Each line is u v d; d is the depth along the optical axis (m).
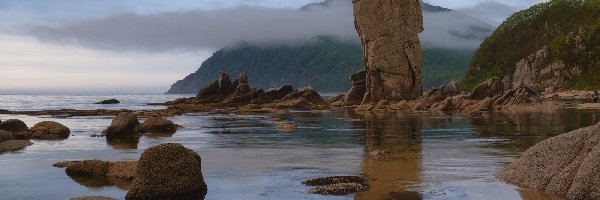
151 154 10.88
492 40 165.75
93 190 11.23
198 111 53.50
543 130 24.08
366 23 60.94
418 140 20.52
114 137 23.34
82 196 10.09
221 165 14.33
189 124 32.09
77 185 11.74
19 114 46.75
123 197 10.63
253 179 12.25
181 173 10.87
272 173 13.03
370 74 60.97
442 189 10.84
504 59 156.25
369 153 16.64
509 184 11.30
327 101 71.44
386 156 15.68
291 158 15.65
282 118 38.22
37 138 22.94
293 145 19.22
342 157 15.78
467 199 9.98
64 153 17.55
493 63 158.50
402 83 60.41
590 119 31.02
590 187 9.66
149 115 43.53
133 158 16.27
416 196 10.23
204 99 73.12
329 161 14.97
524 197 10.08
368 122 32.09
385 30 60.41
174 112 47.41
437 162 14.46
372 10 60.75
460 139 20.67
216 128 28.31
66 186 11.64
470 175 12.38
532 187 10.84
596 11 149.62
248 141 20.88
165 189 10.62
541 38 153.38
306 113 46.28
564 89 122.50
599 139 10.38
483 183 11.41
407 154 16.23
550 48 136.75
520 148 17.42
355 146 18.72
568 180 10.21
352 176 12.04
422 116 38.16
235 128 28.17
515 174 11.59
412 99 60.41
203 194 10.83
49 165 14.61
